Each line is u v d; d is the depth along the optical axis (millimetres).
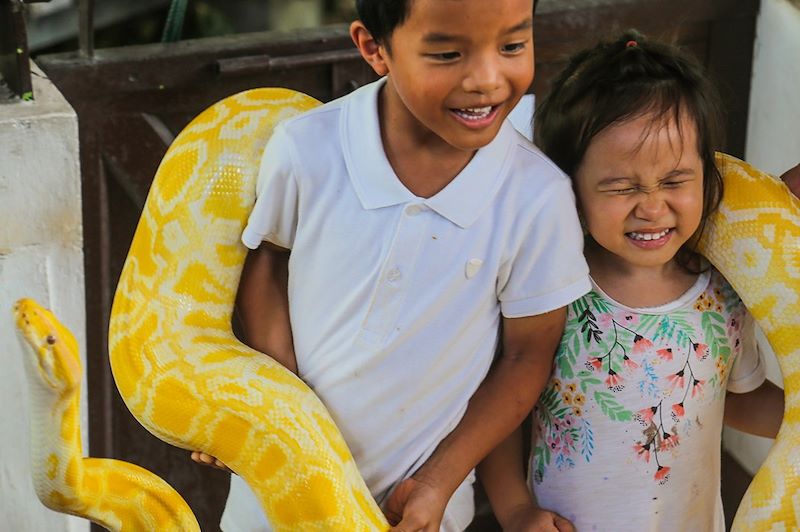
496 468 3607
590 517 3479
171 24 4598
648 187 3127
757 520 3350
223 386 3242
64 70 4355
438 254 3051
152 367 3324
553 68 4992
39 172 3943
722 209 3373
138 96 4508
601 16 4930
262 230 3188
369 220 3055
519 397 3279
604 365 3371
